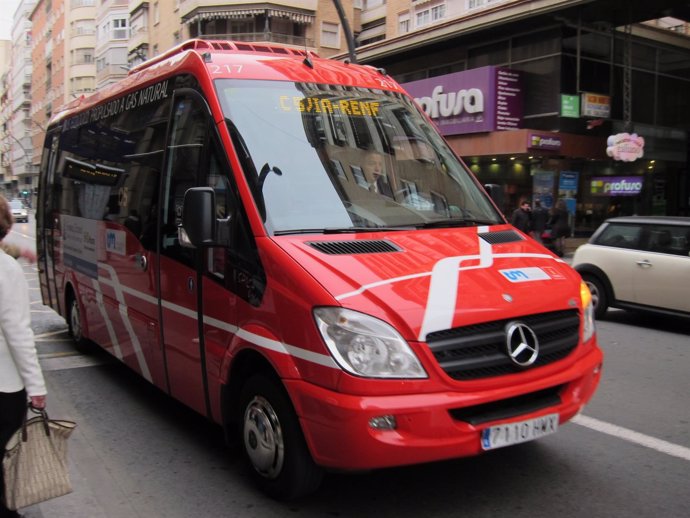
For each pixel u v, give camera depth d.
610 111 18.98
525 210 16.22
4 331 2.86
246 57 4.69
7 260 2.88
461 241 4.04
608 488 3.90
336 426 3.09
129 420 5.21
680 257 8.49
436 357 3.15
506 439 3.29
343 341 3.12
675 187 21.77
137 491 3.90
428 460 3.12
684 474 4.12
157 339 4.83
